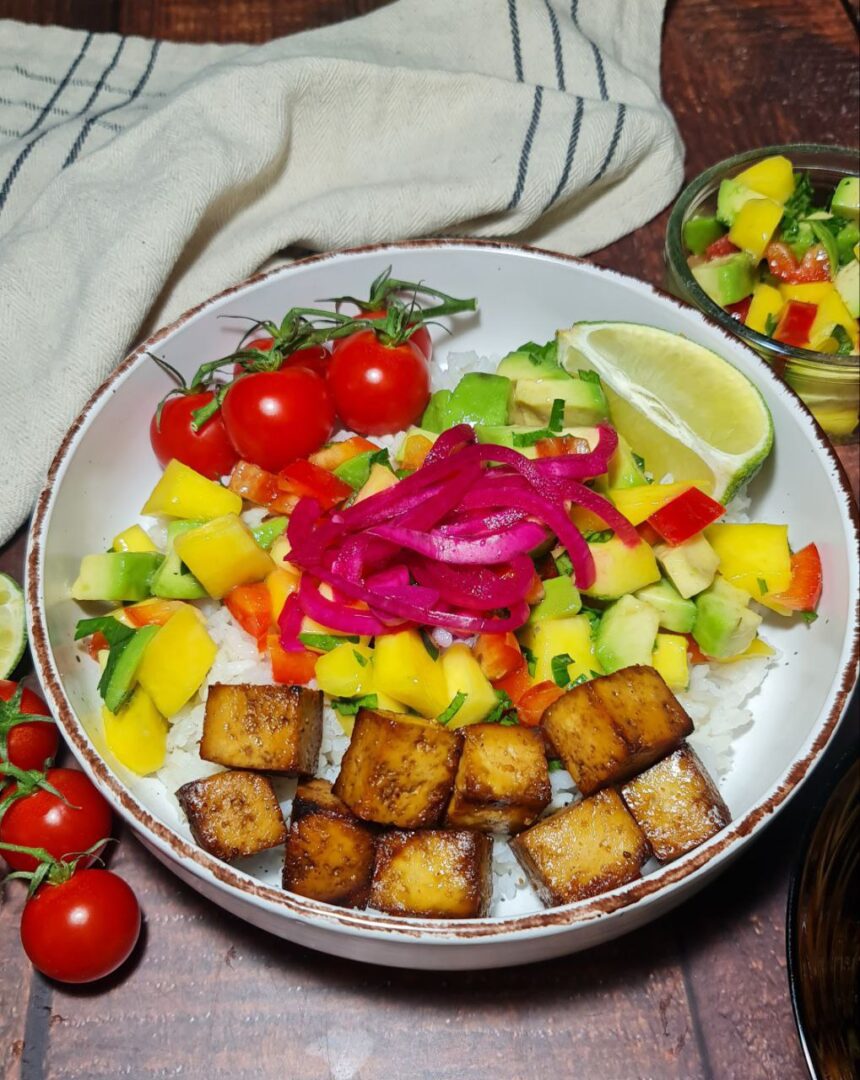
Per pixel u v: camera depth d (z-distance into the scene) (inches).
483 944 12.0
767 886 14.4
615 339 15.5
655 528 14.4
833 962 13.5
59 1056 13.6
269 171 17.2
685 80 19.7
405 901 12.7
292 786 14.0
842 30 20.2
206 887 12.7
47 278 16.2
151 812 12.6
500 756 12.9
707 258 17.6
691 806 13.1
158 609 14.6
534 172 17.3
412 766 12.8
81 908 13.3
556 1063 13.6
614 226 18.3
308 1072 13.5
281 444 15.1
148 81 18.8
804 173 17.6
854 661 13.4
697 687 14.7
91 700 14.1
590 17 19.2
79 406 15.9
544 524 14.1
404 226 17.1
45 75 18.7
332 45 18.1
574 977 14.0
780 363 16.1
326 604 13.9
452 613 13.9
